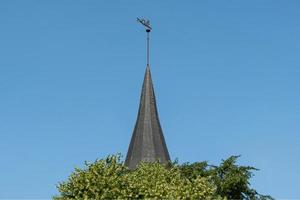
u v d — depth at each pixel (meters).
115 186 50.62
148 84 75.44
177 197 51.59
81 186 50.53
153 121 73.62
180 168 67.69
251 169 66.12
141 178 55.00
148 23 75.44
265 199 65.75
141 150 71.25
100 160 52.16
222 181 65.81
